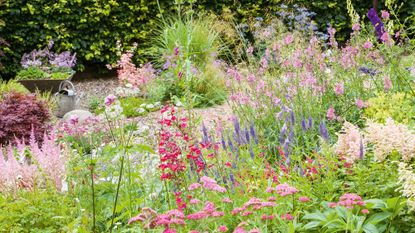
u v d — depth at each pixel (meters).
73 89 9.47
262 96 5.85
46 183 4.59
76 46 11.67
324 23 12.29
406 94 5.68
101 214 4.06
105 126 6.18
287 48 6.48
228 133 5.14
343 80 5.98
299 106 5.58
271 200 3.47
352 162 4.06
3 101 7.41
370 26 7.00
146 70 9.38
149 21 11.98
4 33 11.31
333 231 3.41
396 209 3.42
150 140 5.35
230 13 11.89
